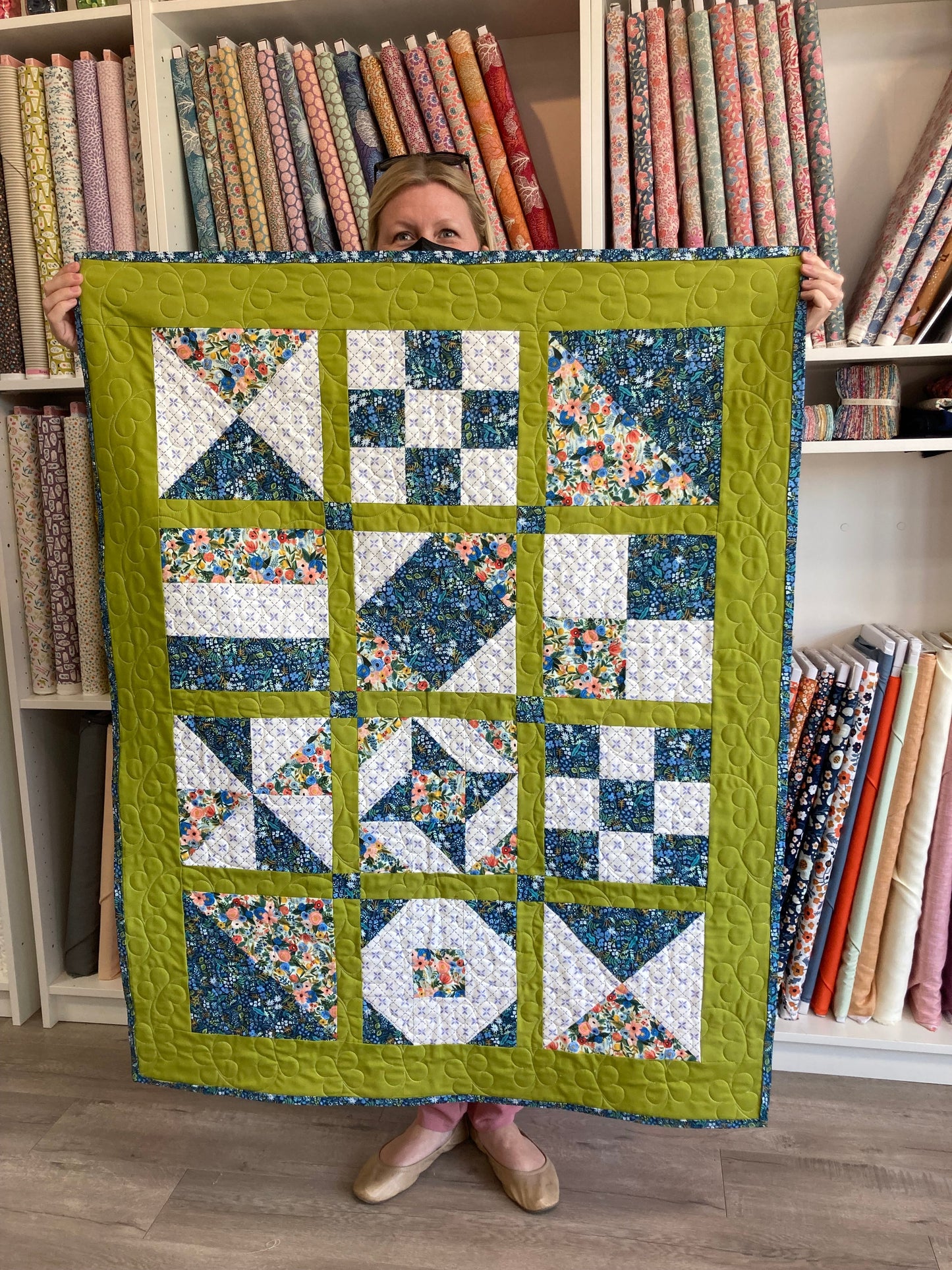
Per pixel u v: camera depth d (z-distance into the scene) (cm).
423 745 121
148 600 122
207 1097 150
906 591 170
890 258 138
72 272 116
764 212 138
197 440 118
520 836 121
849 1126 139
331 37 154
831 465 168
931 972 150
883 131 155
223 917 126
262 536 119
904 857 149
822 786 149
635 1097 122
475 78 143
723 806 118
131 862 126
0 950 172
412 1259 115
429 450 117
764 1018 119
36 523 162
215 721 123
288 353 116
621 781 119
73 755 182
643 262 112
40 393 170
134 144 151
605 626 117
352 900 124
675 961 120
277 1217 123
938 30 151
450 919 123
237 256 115
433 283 114
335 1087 127
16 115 151
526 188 146
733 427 113
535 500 116
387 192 132
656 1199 125
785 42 136
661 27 135
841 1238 117
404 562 119
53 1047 165
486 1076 125
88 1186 129
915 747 145
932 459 165
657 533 115
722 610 115
